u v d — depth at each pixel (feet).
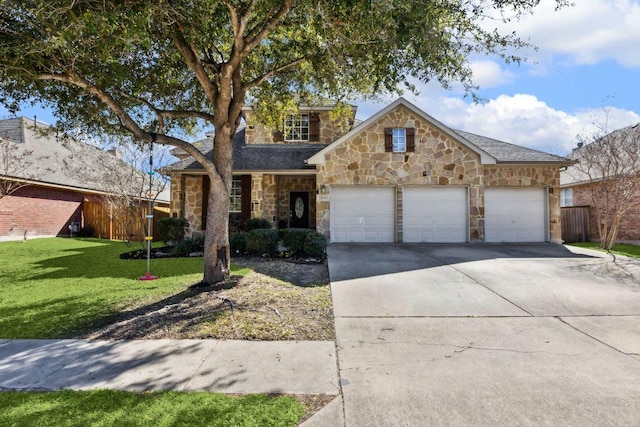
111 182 44.29
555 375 12.32
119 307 19.88
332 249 40.60
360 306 20.25
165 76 28.99
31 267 32.55
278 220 51.96
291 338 15.75
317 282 25.85
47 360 13.43
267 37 27.50
